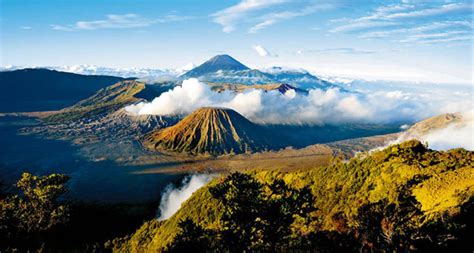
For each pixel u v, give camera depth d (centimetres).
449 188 5622
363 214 3531
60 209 6912
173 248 2967
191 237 2969
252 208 2773
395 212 3494
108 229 12644
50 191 6719
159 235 8862
